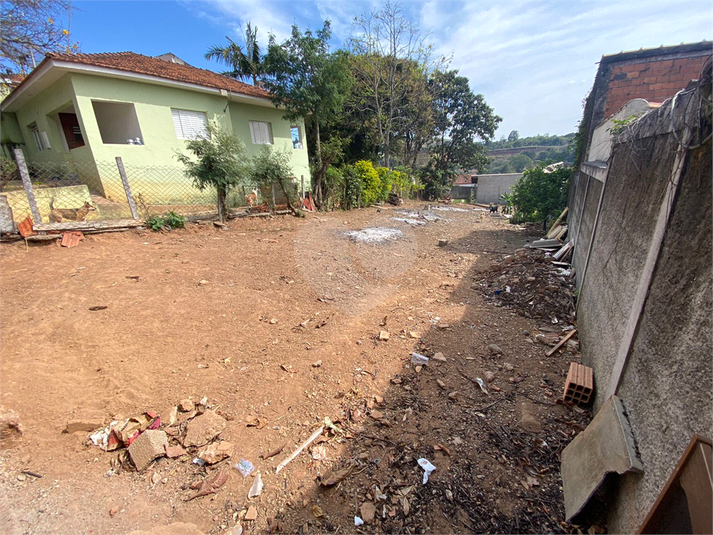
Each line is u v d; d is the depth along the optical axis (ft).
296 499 6.36
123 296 14.34
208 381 9.79
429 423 8.21
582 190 20.31
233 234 26.84
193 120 35.42
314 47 37.96
